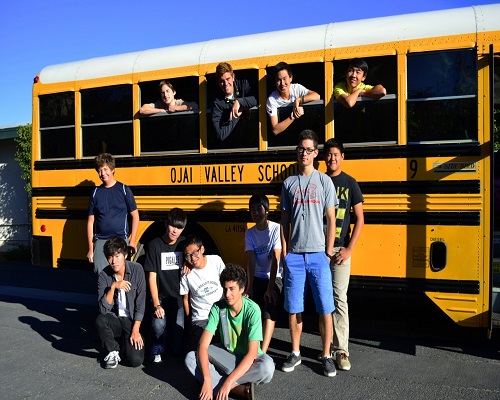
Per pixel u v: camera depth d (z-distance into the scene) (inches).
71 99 253.4
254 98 212.8
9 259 499.2
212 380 153.7
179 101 228.1
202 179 222.8
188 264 186.9
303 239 168.2
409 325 229.6
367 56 195.8
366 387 160.7
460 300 184.2
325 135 201.2
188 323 195.6
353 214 194.1
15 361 192.5
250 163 213.3
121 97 240.5
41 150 263.0
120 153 241.6
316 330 223.5
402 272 190.9
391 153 192.4
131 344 180.7
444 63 187.6
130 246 220.7
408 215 190.2
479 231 182.2
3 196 535.8
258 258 193.5
